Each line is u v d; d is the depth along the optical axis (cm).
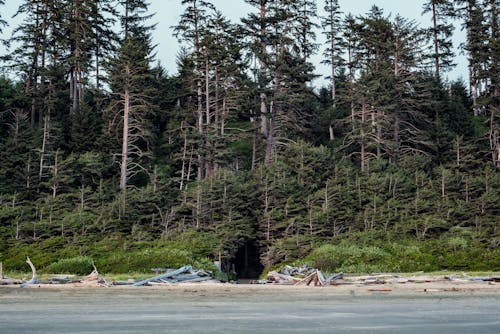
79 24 5853
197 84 5416
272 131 5141
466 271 3117
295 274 2925
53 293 1955
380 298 1725
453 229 3791
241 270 4178
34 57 5631
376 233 3747
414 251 3428
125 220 3931
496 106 5931
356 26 6031
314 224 3881
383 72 5238
